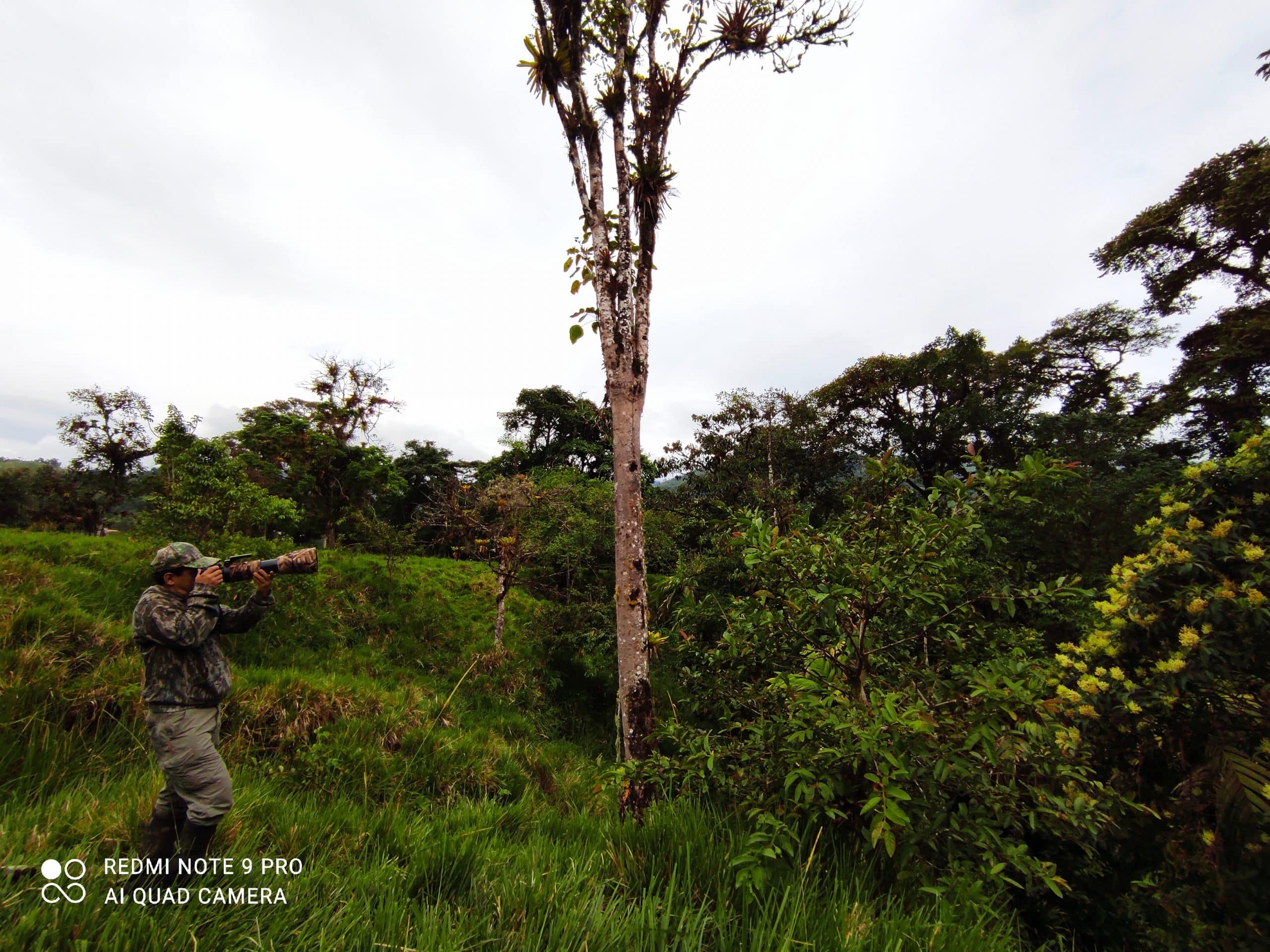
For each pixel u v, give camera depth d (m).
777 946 1.55
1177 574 2.93
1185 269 16.11
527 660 9.40
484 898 1.93
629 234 4.75
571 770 6.65
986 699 2.01
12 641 4.25
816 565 2.41
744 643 2.95
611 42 4.98
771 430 11.88
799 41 5.00
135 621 2.24
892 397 18.67
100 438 24.72
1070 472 2.21
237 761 4.32
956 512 2.37
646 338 4.69
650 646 4.16
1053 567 11.51
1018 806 2.18
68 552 6.66
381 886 1.95
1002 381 17.62
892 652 2.77
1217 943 2.51
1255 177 12.85
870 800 1.78
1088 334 18.38
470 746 5.59
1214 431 15.09
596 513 10.59
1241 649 2.67
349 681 6.02
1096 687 3.24
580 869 2.15
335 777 4.35
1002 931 1.96
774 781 2.41
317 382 15.99
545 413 30.33
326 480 15.29
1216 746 2.69
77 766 3.43
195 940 1.42
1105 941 3.17
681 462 12.11
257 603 2.56
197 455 7.36
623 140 4.83
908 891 2.04
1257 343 13.71
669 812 2.54
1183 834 2.74
